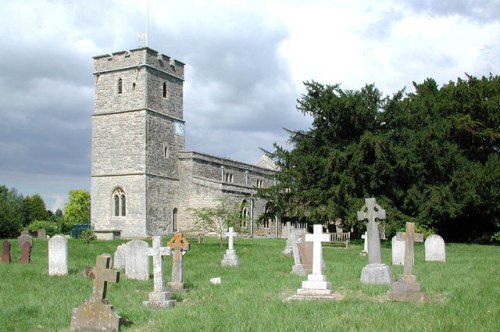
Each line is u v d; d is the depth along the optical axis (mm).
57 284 17047
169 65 55312
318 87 43000
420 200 40344
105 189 52594
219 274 20219
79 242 38062
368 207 17844
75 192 98688
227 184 54812
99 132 53500
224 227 46094
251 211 58062
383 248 35406
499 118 47000
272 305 12469
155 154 52594
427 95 47812
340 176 39000
